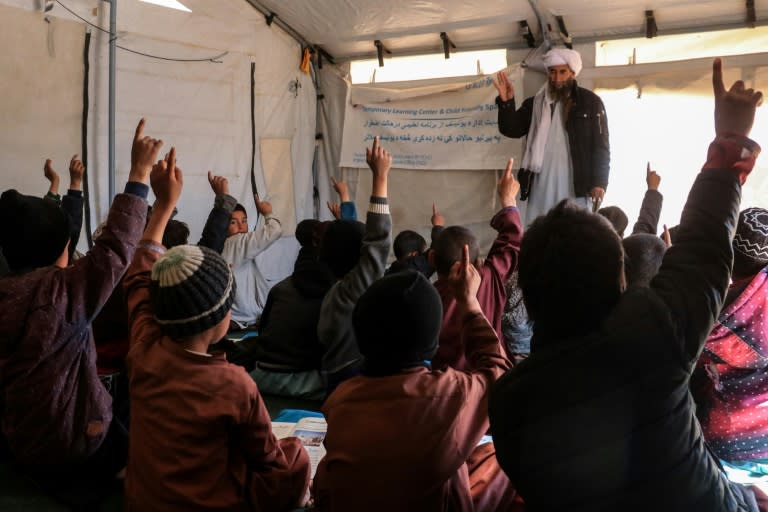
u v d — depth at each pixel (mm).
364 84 6383
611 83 5227
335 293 2738
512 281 2846
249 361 3729
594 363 1174
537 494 1233
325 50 6465
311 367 3422
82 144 5000
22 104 4660
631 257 2139
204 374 1807
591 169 4945
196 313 1785
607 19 5062
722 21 4832
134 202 2215
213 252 1870
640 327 1168
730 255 1229
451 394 1572
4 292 2250
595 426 1175
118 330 2971
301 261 3605
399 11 5469
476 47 5781
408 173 6191
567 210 1284
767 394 2410
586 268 1206
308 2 5652
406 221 6234
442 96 5965
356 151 6395
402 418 1543
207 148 5785
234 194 6004
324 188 6691
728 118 1272
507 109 5125
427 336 1597
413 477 1529
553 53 4926
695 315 1179
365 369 1655
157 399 1806
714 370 2451
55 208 2438
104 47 5102
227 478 1850
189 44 5609
